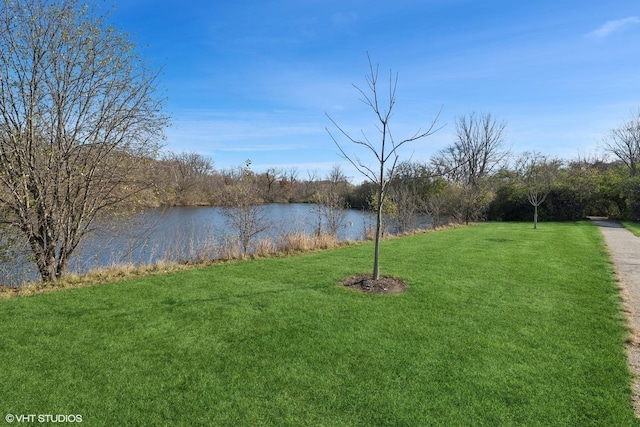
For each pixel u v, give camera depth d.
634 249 11.28
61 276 7.28
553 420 2.93
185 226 17.27
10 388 3.30
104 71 7.33
